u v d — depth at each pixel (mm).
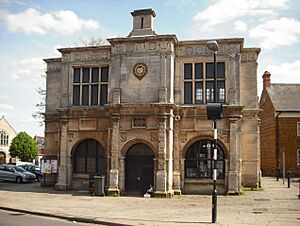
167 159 24641
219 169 25375
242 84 26703
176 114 25812
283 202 21219
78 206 19844
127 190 25562
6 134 78188
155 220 15664
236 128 24922
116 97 25734
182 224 14734
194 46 26234
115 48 26234
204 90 25875
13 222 14898
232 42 25656
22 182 34969
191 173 25797
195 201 22031
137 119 25328
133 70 25812
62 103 27906
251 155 26297
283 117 45312
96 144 27469
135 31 26797
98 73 27672
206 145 25828
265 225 14484
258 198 22938
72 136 27562
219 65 25953
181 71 26266
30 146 72500
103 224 15375
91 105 27562
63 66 28219
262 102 50562
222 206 19797
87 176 27375
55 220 16094
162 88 25125
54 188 28641
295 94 47531
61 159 27578
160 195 23891
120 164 25312
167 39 25391
